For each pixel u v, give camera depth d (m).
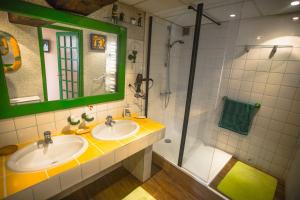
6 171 1.03
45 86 1.46
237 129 2.48
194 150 2.69
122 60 1.94
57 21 1.33
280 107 2.12
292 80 1.99
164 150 2.59
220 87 2.62
